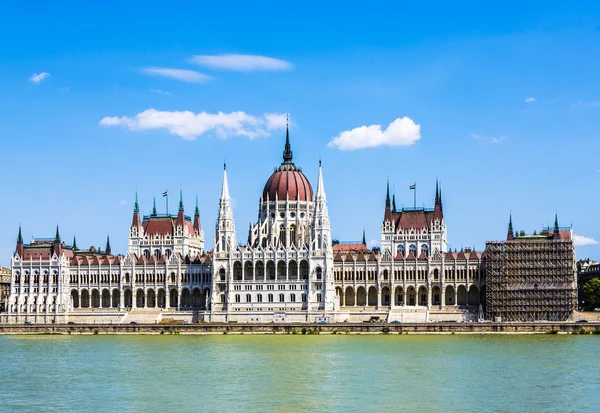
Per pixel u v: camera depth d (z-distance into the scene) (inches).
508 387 6127.0
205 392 6003.9
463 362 7509.8
